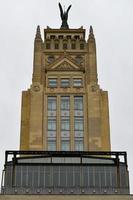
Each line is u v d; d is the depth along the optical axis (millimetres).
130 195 78875
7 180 84812
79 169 86188
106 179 85250
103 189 83750
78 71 121125
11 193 82562
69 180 84875
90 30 126938
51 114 114812
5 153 88125
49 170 86000
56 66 121375
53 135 112375
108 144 112188
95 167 86500
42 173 85688
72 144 111188
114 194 80312
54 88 117812
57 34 128625
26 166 86438
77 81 119938
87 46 125188
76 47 125562
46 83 119312
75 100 116750
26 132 113438
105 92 118188
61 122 114000
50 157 89188
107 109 116375
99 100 116250
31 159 89188
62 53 124062
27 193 82500
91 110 114938
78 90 117750
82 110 115500
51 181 84688
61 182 84625
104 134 113312
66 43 126125
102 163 87500
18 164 86562
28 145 111500
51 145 111250
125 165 86938
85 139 112062
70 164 86562
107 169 86375
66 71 120938
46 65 122125
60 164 86562
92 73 119875
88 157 89250
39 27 127625
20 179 84938
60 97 116875
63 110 115438
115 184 84812
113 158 88125
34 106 115188
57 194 79688
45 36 128250
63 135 112500
